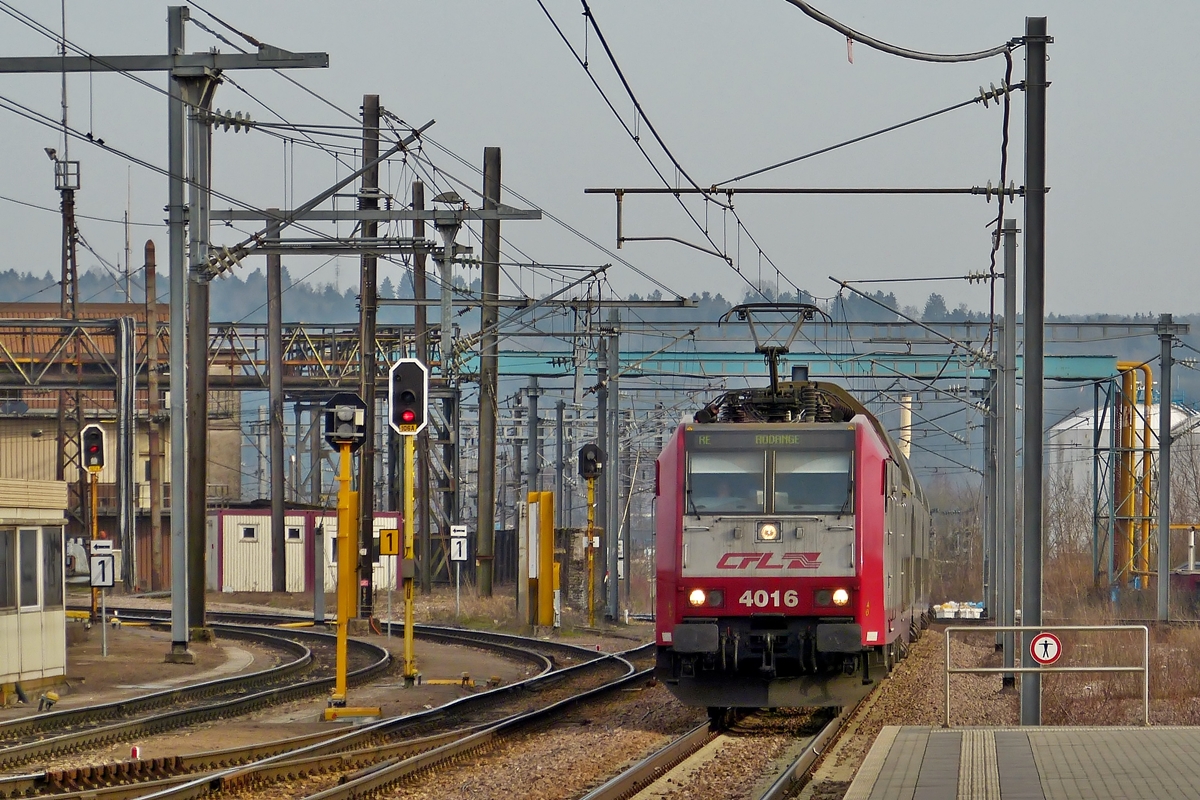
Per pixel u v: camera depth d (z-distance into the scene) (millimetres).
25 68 105000
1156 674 115750
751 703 76250
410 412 96688
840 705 76125
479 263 134250
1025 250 74062
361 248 125688
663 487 78438
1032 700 73938
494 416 190750
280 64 114500
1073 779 49531
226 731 78250
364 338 163625
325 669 119125
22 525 93812
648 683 103000
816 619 75750
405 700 94000
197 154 117750
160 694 90500
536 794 56406
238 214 120625
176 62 114750
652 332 178750
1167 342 196250
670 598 76812
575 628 174125
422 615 192500
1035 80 73812
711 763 64125
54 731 76562
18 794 54406
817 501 76438
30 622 94625
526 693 99500
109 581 124688
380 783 56625
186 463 120000
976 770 52188
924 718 85125
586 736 74062
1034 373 73812
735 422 80750
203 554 134625
